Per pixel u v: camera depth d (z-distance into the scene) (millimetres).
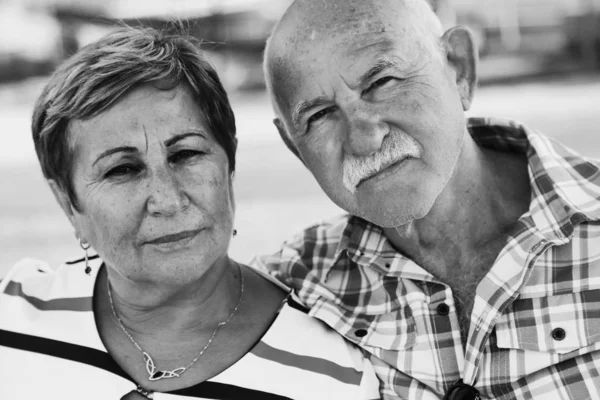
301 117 1707
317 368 1754
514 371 1689
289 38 1686
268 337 1786
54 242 4188
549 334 1672
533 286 1706
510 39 9219
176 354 1776
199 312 1790
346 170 1673
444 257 1850
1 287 1912
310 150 1729
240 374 1730
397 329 1811
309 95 1673
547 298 1697
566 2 9195
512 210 1852
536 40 9227
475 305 1722
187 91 1687
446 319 1784
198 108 1694
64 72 1683
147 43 1697
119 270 1693
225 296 1831
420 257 1871
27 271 1964
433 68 1687
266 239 3775
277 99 1785
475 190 1816
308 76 1661
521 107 7008
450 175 1707
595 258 1688
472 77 1800
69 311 1829
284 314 1837
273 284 1929
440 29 1772
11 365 1778
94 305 1833
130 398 1724
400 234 1854
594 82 8109
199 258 1667
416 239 1853
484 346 1715
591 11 9102
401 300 1830
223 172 1718
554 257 1715
